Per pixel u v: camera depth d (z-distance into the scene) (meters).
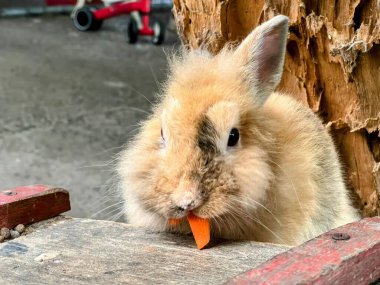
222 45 0.65
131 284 0.40
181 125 0.46
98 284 0.40
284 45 0.52
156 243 0.47
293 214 0.52
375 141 0.65
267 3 0.62
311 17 0.60
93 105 1.62
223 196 0.45
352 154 0.66
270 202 0.50
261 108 0.53
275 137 0.53
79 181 1.14
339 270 0.35
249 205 0.46
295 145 0.56
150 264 0.43
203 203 0.44
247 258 0.43
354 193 0.68
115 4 2.52
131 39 2.36
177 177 0.44
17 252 0.46
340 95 0.64
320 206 0.56
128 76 1.90
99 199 1.02
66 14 3.00
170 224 0.48
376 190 0.66
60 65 2.04
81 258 0.44
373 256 0.38
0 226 0.49
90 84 1.81
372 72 0.61
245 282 0.33
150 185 0.46
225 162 0.45
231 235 0.48
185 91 0.48
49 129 1.45
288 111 0.58
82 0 2.69
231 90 0.49
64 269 0.43
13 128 1.45
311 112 0.62
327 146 0.61
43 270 0.43
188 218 0.45
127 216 0.58
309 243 0.38
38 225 0.51
